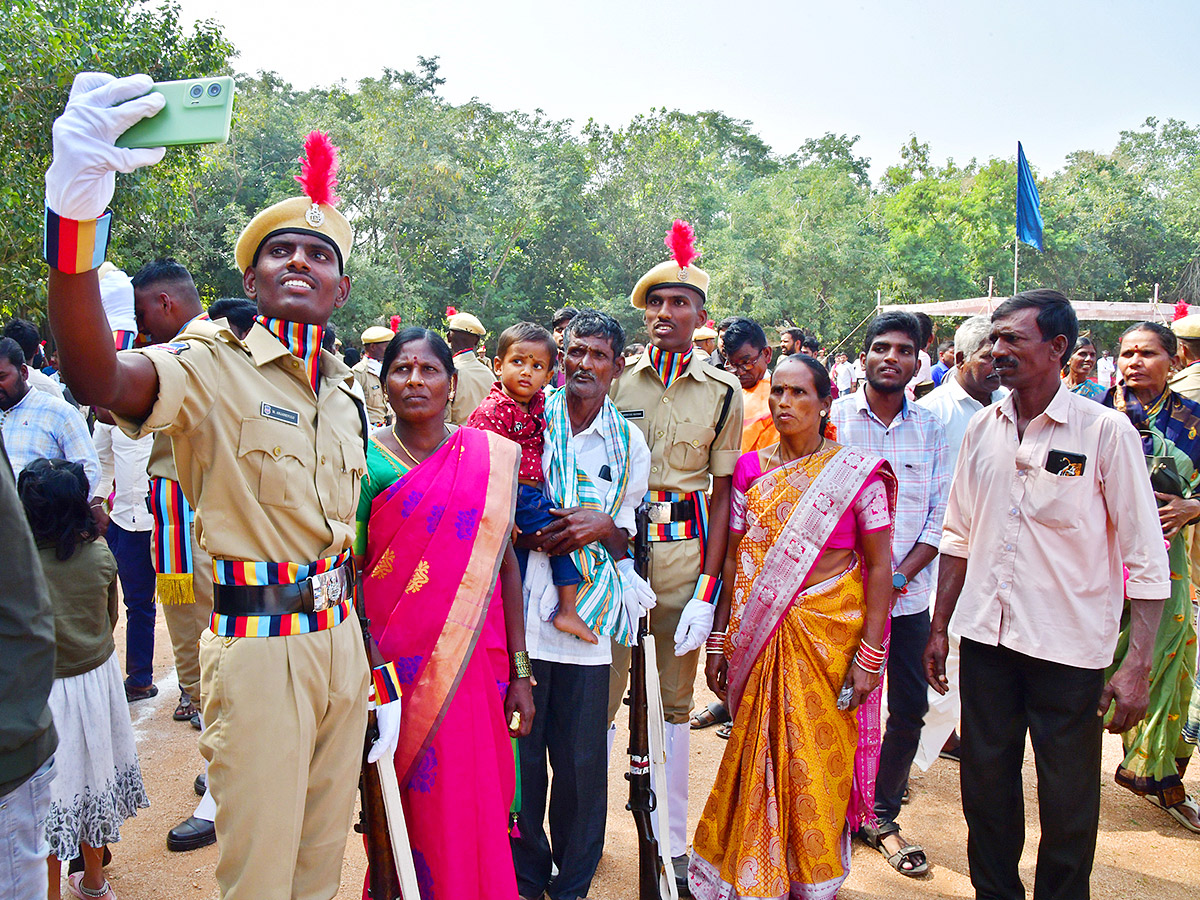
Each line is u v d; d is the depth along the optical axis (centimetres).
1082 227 4688
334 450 238
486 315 3859
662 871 312
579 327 320
